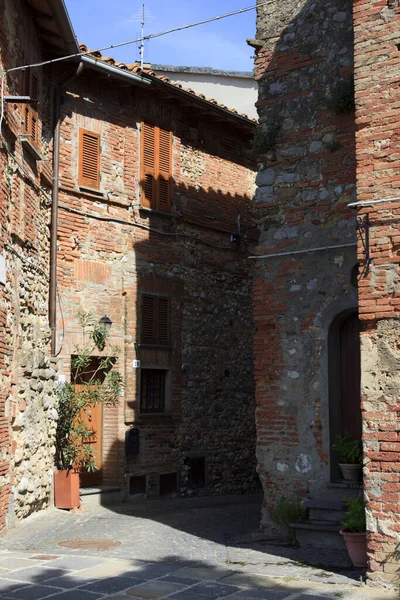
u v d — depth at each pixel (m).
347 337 10.38
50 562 8.63
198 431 16.20
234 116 17.06
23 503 11.31
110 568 8.33
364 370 7.84
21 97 10.35
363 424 7.77
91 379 13.79
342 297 10.15
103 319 14.15
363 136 8.13
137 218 15.19
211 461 16.45
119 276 14.73
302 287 10.52
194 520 11.79
